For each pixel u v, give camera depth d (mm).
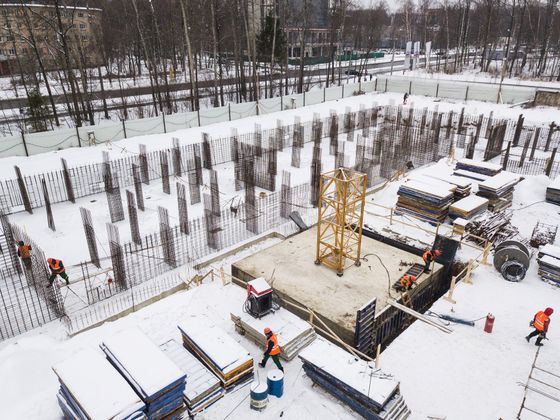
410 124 38781
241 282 17234
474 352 13898
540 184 26500
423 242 20516
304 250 19703
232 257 20109
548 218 23359
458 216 21875
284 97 45250
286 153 34094
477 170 26562
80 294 17062
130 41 62531
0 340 14438
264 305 14656
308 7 59719
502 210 23672
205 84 60312
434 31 94438
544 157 33469
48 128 41344
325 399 12188
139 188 23609
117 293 17219
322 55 84812
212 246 20484
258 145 31031
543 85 55719
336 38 76938
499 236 20594
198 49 65812
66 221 22875
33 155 30469
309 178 28844
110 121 45312
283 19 57844
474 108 45531
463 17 73312
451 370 13203
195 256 19859
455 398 12234
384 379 11648
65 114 46531
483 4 80062
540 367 13328
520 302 16344
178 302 16438
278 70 71938
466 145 34969
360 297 16438
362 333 14273
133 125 34469
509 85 50219
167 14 59281
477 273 18219
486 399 12211
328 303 16062
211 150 32344
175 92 56312
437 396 12289
